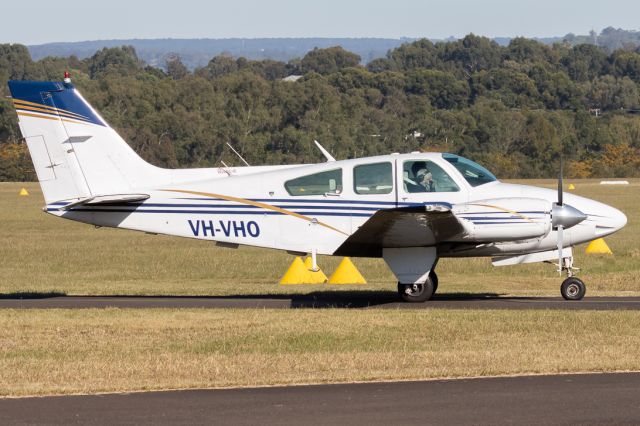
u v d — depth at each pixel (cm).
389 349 3152
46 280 5741
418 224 3909
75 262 6900
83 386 2683
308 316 3791
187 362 2973
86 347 3225
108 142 4400
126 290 4928
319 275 5538
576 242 4306
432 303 4228
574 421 2319
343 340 3303
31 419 2378
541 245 4259
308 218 4269
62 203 4391
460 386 2655
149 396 2586
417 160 4244
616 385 2641
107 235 9231
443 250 4259
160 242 8456
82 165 4391
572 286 4281
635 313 3759
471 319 3659
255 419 2364
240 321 3681
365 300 4378
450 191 4203
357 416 2378
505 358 2969
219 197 4328
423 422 2325
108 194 4391
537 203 4109
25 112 4366
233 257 7150
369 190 4234
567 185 18325
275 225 4297
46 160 4381
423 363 2927
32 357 3078
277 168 4419
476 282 5338
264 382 2717
